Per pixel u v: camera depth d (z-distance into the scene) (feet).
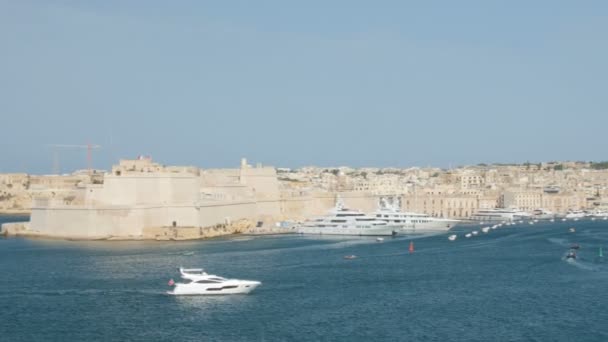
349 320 496.64
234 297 572.92
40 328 477.36
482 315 511.40
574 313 515.91
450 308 533.96
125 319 499.51
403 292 595.47
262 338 452.35
